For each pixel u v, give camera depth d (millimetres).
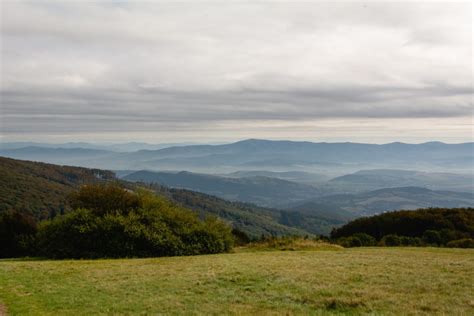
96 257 34219
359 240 55688
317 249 40281
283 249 40938
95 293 16203
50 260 31734
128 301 14688
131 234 34312
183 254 35500
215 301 14312
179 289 16516
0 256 44406
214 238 37469
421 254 30406
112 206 37750
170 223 37469
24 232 45750
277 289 15828
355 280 17125
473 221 69688
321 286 15969
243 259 27266
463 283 15836
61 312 13398
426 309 12344
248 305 13617
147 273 21078
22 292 16500
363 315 11906
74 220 35250
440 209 78625
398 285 15797
